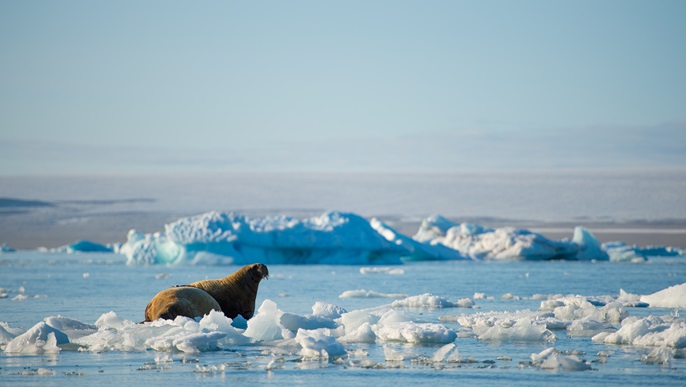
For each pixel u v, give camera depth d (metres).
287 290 108.62
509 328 44.91
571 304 61.06
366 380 31.28
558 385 30.16
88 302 81.38
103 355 38.19
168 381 31.12
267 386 30.06
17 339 39.94
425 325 45.00
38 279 152.12
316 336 38.97
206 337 39.69
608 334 43.59
